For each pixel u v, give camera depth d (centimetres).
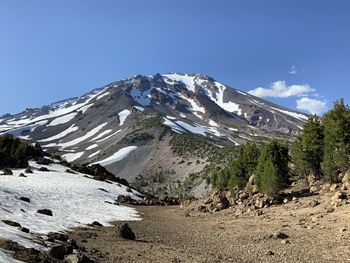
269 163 5312
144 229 3953
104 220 4334
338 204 3803
